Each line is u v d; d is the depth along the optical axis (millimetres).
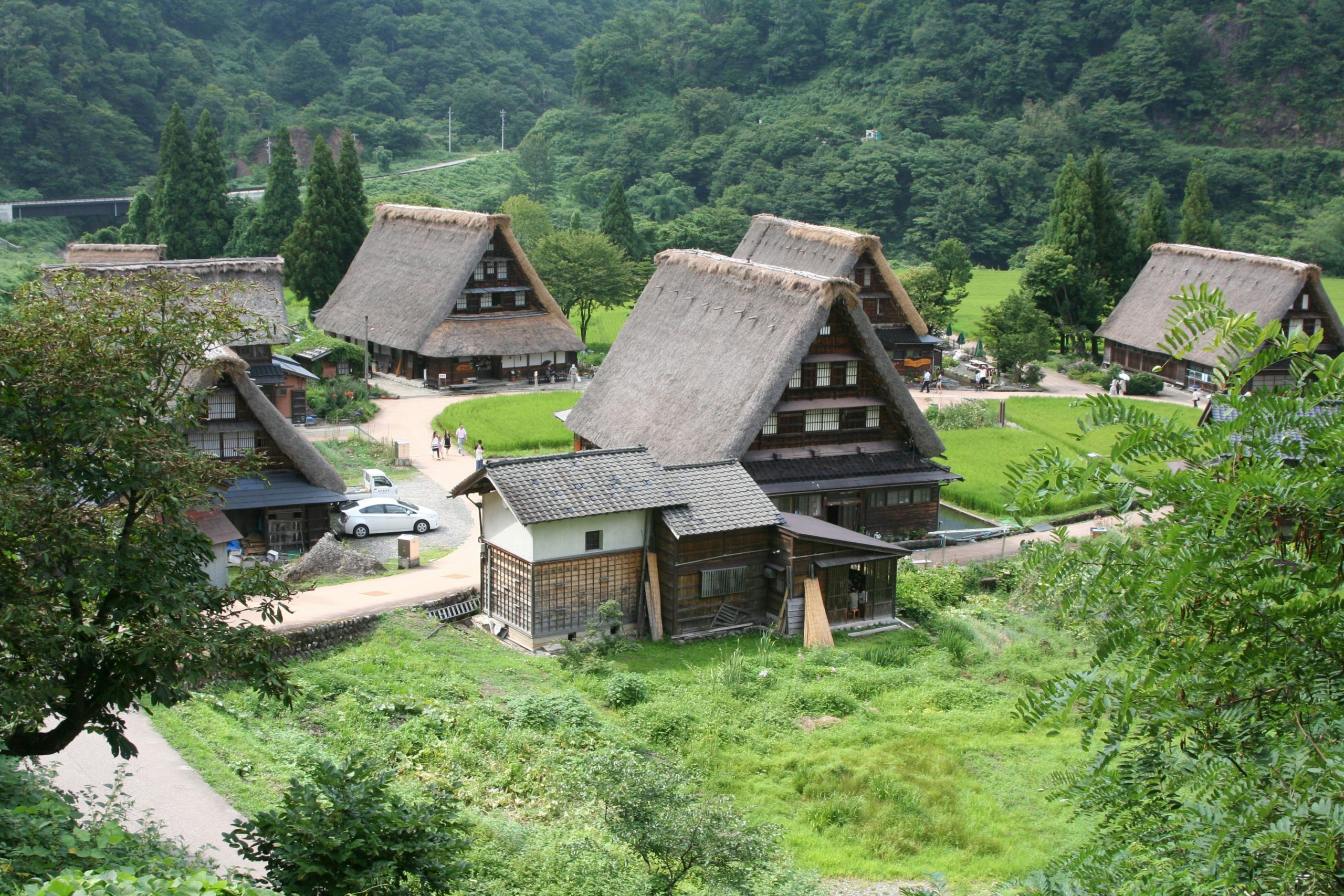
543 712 26766
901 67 141125
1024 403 64125
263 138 135375
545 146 131250
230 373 38062
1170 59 135750
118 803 18672
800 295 40375
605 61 147750
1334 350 65688
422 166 138625
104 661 15000
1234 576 8805
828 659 32156
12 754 14961
